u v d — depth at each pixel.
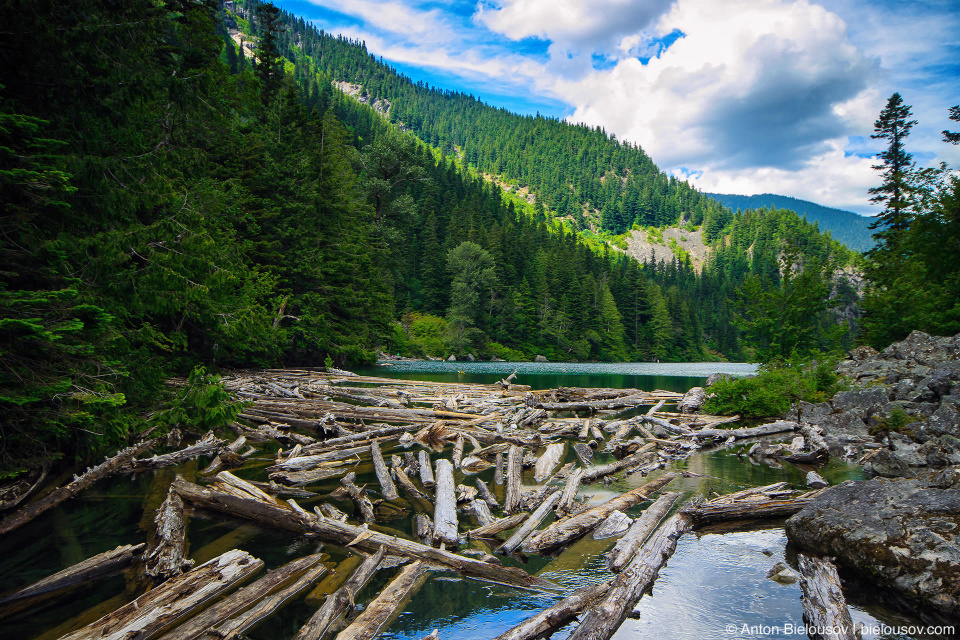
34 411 7.11
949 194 22.55
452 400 17.73
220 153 29.31
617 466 10.44
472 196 116.69
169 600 4.45
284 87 38.78
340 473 9.52
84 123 9.16
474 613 4.56
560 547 6.23
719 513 7.29
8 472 6.93
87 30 8.48
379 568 5.46
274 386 19.09
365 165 57.03
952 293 21.42
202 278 13.09
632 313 100.62
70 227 8.80
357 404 17.62
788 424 14.95
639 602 4.82
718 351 117.88
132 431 10.31
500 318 78.75
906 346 17.38
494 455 11.57
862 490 6.20
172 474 8.96
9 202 7.43
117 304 9.45
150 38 10.63
